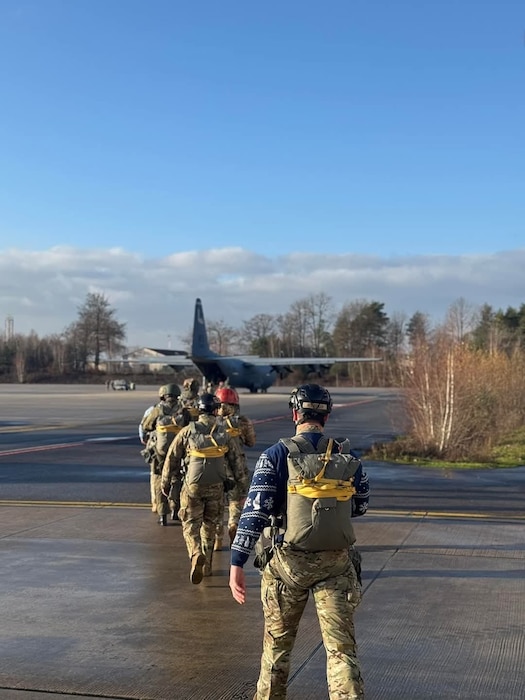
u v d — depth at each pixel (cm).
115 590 708
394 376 2797
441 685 483
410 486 1420
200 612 641
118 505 1184
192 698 467
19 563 809
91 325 13250
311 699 464
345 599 390
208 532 755
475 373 2266
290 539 390
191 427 761
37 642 567
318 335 12725
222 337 13425
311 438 412
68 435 2577
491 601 667
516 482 1491
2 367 12512
